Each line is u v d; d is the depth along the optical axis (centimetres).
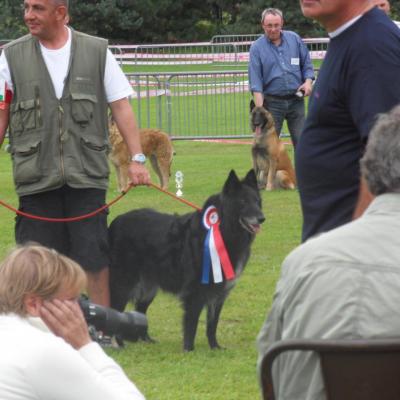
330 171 550
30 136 847
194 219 868
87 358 438
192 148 2508
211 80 3188
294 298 369
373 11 534
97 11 5756
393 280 355
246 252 877
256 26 5812
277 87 1725
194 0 6181
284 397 376
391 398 354
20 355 405
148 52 5612
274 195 1773
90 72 852
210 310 877
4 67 852
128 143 880
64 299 435
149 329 949
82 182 845
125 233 902
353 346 347
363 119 520
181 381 767
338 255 365
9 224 1473
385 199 380
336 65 538
